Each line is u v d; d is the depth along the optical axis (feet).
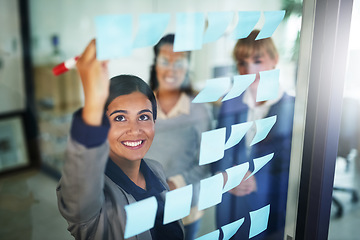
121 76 2.49
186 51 2.81
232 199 3.53
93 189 2.50
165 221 3.02
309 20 3.43
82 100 2.33
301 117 3.71
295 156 3.84
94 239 2.57
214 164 3.28
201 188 3.22
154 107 2.75
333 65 3.32
